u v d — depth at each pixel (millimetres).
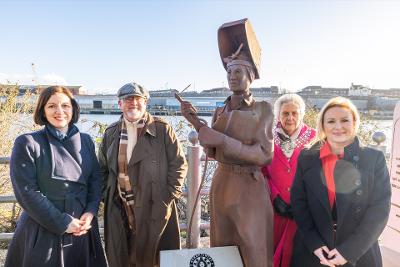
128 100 2475
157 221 2520
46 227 2006
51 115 2107
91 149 2355
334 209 1963
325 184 1968
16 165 1987
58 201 2080
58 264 2066
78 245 2182
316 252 1896
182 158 2617
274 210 2467
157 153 2535
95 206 2262
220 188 2111
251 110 2043
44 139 2109
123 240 2527
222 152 2051
